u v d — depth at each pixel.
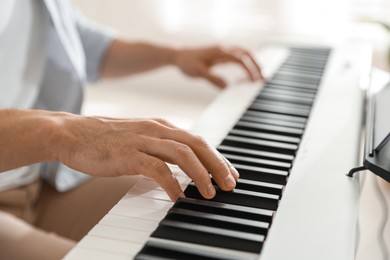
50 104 1.37
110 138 0.84
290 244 0.72
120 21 2.74
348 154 0.95
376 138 0.91
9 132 0.86
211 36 2.69
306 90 1.29
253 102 1.20
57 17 1.30
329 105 1.19
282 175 0.87
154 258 0.69
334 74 1.43
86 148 0.84
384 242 0.75
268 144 0.98
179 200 0.79
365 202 0.84
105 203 1.29
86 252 0.70
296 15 2.60
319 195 0.82
